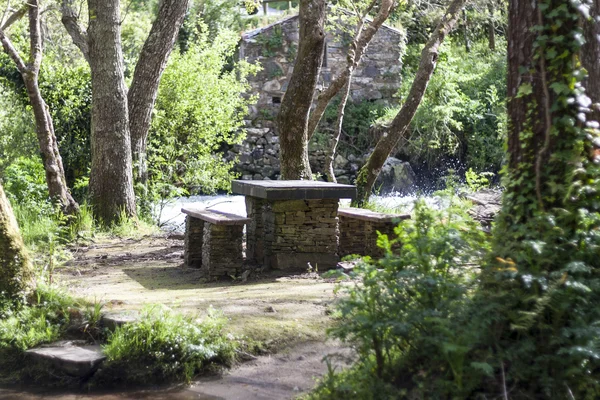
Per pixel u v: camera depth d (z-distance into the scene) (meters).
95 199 14.45
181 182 18.28
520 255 4.73
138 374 5.73
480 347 4.58
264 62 26.98
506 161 5.32
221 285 8.70
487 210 11.79
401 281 4.77
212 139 18.97
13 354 6.09
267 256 9.48
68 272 9.94
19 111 17.59
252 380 5.65
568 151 4.94
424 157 27.91
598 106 5.07
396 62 27.77
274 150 27.05
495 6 27.58
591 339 4.28
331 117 27.55
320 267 9.42
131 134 15.55
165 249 12.16
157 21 15.52
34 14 13.35
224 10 30.77
